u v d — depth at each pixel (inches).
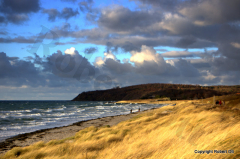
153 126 496.7
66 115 2004.2
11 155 405.7
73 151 343.3
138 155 224.5
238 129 195.9
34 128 1120.8
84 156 291.1
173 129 318.0
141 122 742.5
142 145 276.4
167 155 192.4
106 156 259.9
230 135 189.8
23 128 1119.6
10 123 1353.3
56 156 324.8
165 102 6328.7
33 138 802.8
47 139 778.8
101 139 425.1
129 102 7263.8
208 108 727.1
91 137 516.4
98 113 2282.2
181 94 7711.6
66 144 408.5
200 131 243.9
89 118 1691.7
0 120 1510.8
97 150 330.0
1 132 976.9
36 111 2723.9
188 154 174.2
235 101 943.7
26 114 2132.1
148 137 337.1
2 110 2960.1
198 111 633.0
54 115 2006.6
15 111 2711.6
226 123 255.9
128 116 1641.2
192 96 7322.8
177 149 198.5
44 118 1697.8
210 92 7568.9
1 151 609.3
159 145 244.5
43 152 371.6
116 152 262.1
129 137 408.8
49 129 1027.3
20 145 688.4
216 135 205.3
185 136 242.7
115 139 412.8
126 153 245.3
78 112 2460.6
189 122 350.6
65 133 900.6
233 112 411.5
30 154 363.6
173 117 575.5
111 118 1513.3
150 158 202.1
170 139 258.5
